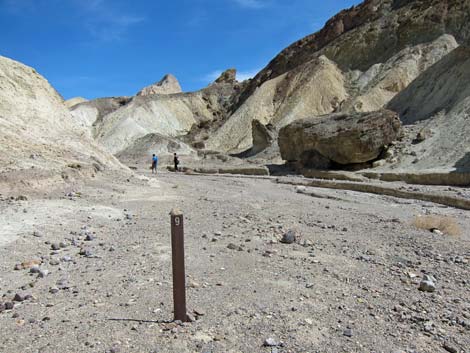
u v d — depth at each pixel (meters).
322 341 3.83
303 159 30.27
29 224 8.12
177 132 88.81
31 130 16.56
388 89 53.97
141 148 57.81
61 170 13.70
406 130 28.69
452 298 4.99
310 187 20.50
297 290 5.14
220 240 7.73
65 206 10.23
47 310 4.43
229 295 4.91
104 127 84.19
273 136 50.81
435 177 19.06
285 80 72.25
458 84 29.77
